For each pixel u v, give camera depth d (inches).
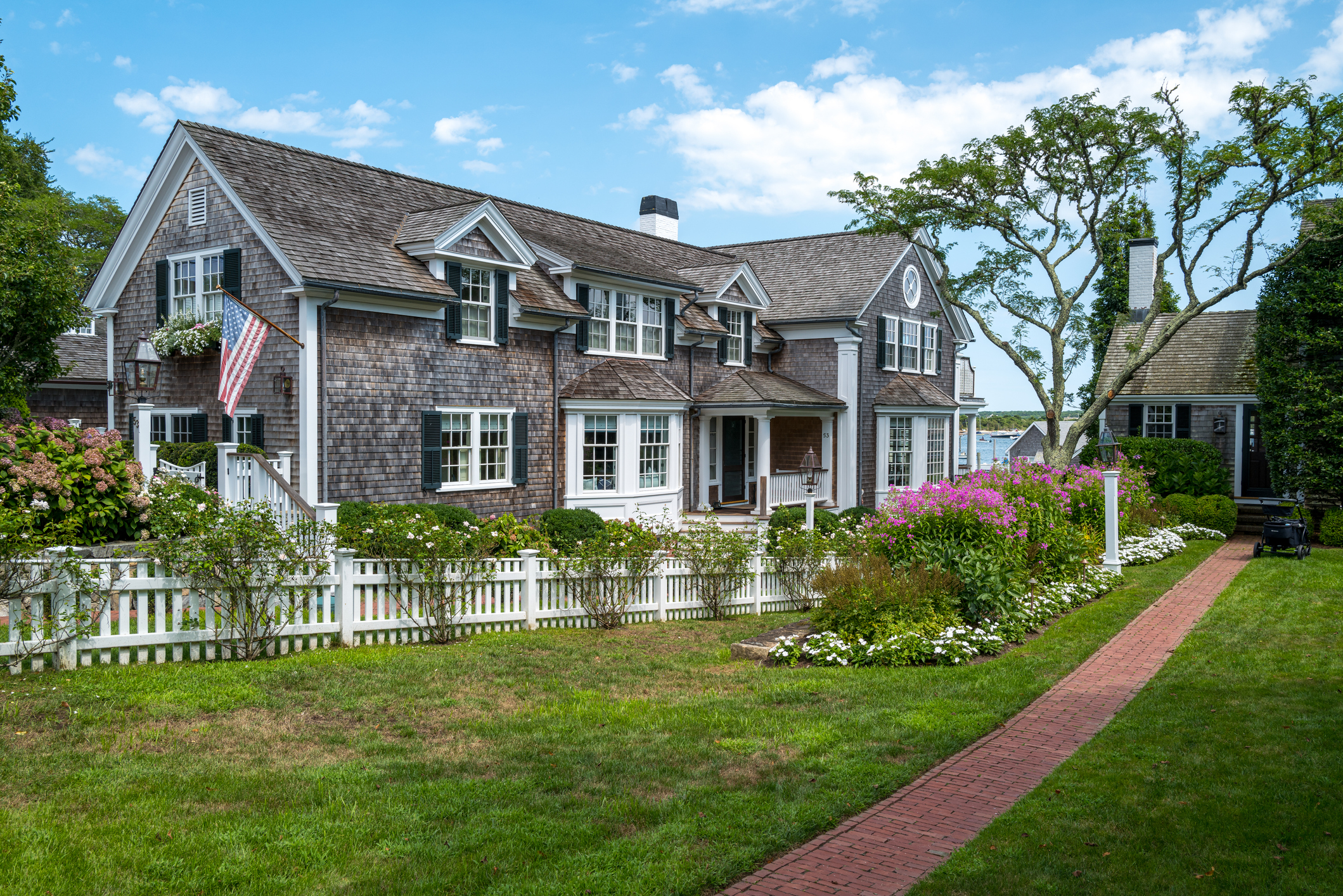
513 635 454.0
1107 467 711.7
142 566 345.4
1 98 611.2
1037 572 540.1
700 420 957.8
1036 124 917.8
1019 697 332.8
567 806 222.1
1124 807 227.8
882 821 223.1
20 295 584.1
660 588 524.1
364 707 304.0
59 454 451.5
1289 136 794.8
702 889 184.2
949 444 1226.6
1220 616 488.4
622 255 908.6
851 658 397.1
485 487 706.2
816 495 1019.3
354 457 611.8
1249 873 191.9
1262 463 1015.6
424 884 178.9
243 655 366.9
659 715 303.9
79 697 292.5
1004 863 196.7
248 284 625.9
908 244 1115.3
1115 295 1380.4
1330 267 860.0
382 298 620.1
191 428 676.7
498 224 697.6
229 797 219.1
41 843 188.9
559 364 775.7
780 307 1084.5
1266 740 279.4
